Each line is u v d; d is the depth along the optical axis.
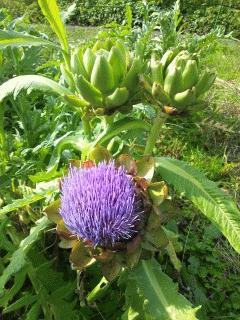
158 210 0.30
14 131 0.52
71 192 0.30
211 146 0.59
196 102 0.31
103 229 0.29
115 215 0.29
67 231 0.31
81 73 0.31
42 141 0.44
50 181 0.36
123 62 0.31
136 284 0.32
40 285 0.34
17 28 0.56
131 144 0.39
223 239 0.46
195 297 0.40
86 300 0.37
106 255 0.30
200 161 0.55
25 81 0.36
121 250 0.30
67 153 0.41
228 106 0.64
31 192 0.36
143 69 0.32
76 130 0.43
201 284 0.43
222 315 0.40
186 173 0.34
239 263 0.44
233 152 0.58
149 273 0.32
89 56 0.31
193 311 0.30
